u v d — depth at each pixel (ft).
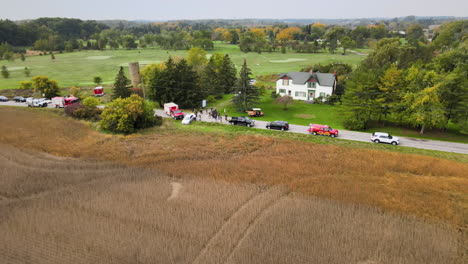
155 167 114.32
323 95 220.84
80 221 81.56
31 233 77.00
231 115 191.62
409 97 148.25
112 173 109.19
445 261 68.54
